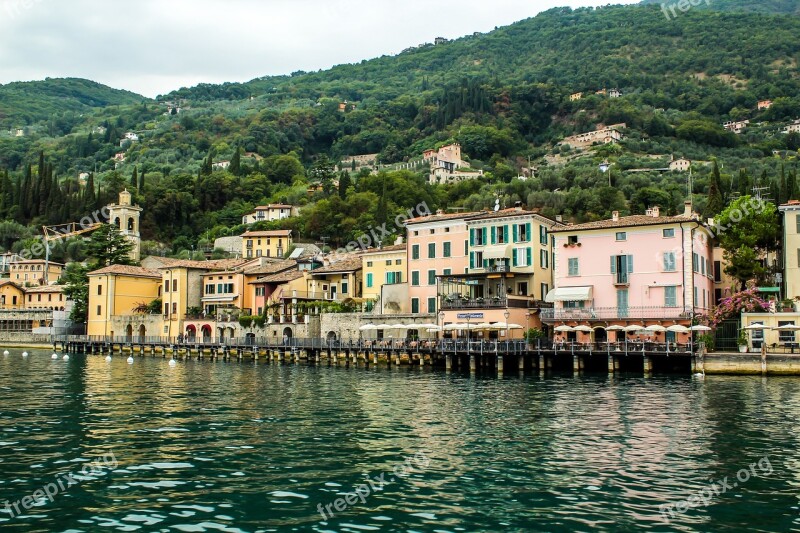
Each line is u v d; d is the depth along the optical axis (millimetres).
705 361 57875
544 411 39125
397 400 44219
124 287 115750
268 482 24188
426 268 84625
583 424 34844
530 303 75188
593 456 27734
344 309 88438
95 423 35438
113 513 20953
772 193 104688
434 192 179875
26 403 43000
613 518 20531
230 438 31500
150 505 21703
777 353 59062
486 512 21062
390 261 90062
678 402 42125
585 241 71562
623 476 24828
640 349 60125
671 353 58406
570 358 65938
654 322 66625
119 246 132500
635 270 68750
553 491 23078
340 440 31062
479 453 28391
